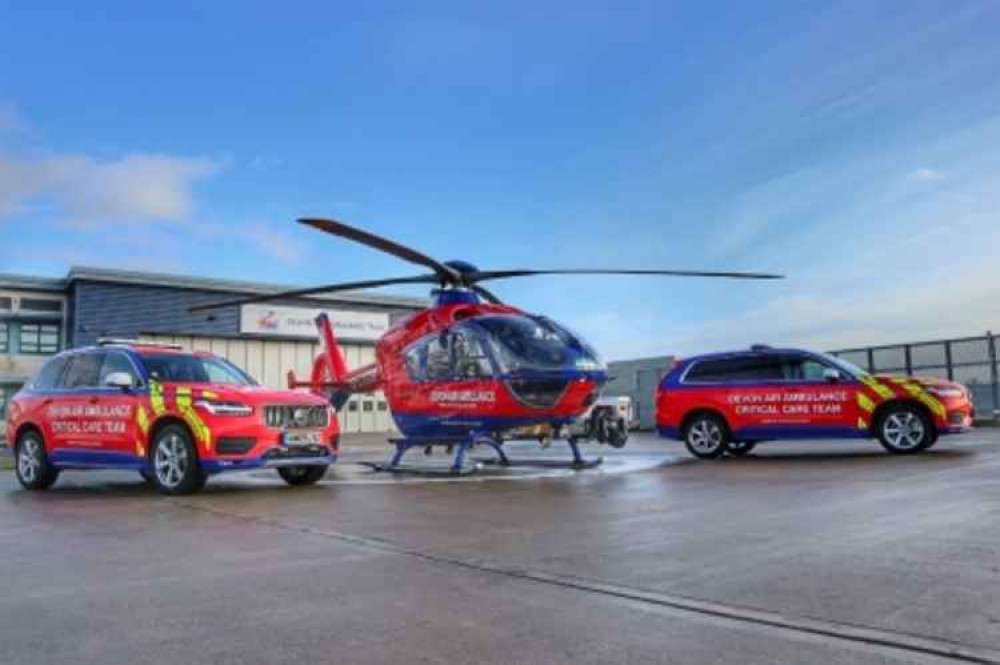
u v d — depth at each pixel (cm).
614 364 3325
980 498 671
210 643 346
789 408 1234
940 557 459
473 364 1105
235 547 560
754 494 765
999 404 2133
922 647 315
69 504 840
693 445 1304
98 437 970
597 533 581
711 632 344
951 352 2228
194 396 891
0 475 1334
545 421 1113
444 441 1148
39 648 343
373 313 3947
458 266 1227
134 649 340
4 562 523
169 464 902
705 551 502
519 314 1153
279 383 3678
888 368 2367
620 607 386
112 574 481
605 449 1744
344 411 3806
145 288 3344
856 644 322
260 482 1033
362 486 962
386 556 518
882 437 1184
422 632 356
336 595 421
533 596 410
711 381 1300
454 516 686
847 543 508
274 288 3641
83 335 3173
